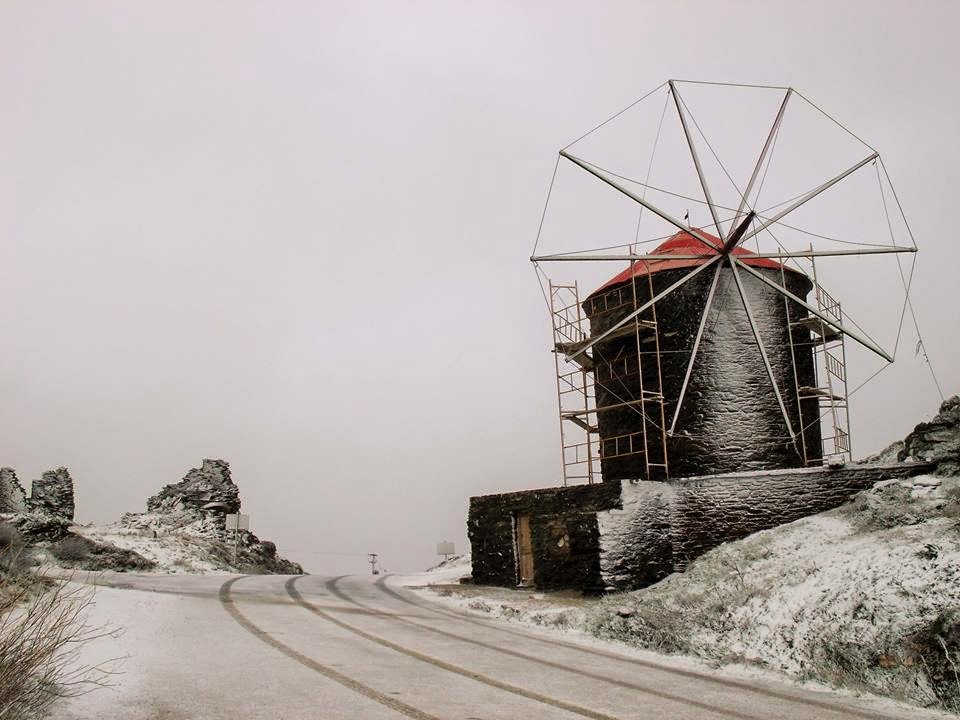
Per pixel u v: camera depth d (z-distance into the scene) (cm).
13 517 3466
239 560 4716
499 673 1556
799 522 2689
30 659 1106
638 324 3278
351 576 4391
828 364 3594
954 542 1802
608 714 1253
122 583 2741
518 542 3359
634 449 3347
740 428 3216
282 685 1330
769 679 1645
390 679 1428
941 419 3034
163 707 1157
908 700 1445
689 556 2855
